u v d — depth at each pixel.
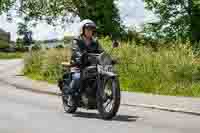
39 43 34.62
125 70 23.92
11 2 49.03
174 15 53.91
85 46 13.56
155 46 27.27
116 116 13.66
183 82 21.77
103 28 50.44
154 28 52.34
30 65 34.38
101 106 12.88
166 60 23.11
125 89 22.25
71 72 13.83
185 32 53.38
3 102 17.06
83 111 14.75
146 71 23.31
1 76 32.78
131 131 10.96
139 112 14.70
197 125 12.21
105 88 12.88
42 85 24.75
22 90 22.81
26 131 10.91
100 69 12.87
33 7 49.09
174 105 16.03
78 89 13.62
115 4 50.84
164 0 53.50
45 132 10.79
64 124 11.96
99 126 11.66
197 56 24.06
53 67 28.73
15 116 13.37
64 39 30.67
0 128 11.33
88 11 50.00
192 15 53.38
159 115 14.04
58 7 48.84
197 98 18.23
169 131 11.12
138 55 24.77
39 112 14.29
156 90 21.36
